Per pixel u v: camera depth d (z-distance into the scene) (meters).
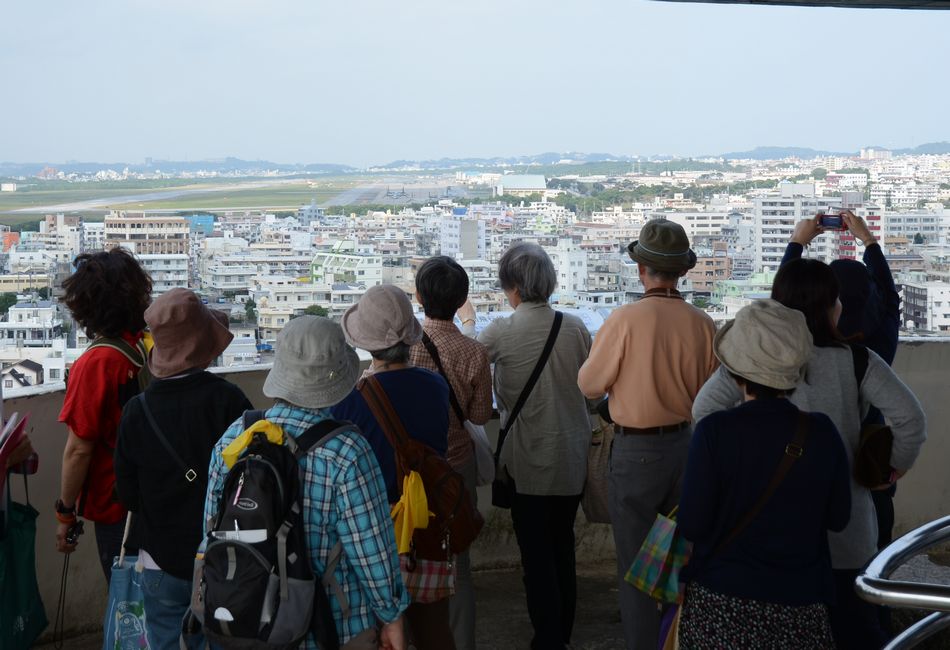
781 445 2.18
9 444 2.84
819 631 2.19
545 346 3.32
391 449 2.58
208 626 1.92
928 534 1.85
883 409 2.61
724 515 2.21
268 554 1.88
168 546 2.41
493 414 3.79
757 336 2.22
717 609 2.21
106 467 2.73
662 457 3.06
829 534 2.61
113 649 2.48
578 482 3.37
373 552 2.01
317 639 1.95
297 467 1.95
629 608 3.10
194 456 2.40
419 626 2.70
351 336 2.65
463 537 2.61
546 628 3.34
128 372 2.72
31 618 2.99
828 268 2.67
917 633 1.89
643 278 3.19
